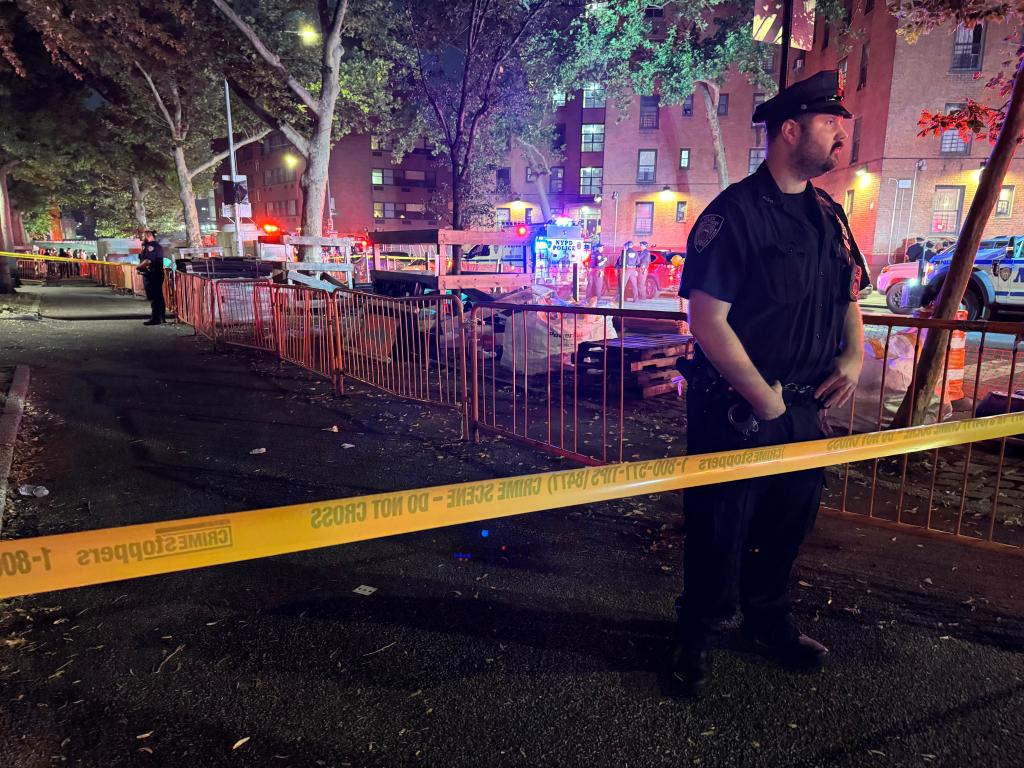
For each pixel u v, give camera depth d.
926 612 2.92
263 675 2.50
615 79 27.78
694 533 2.33
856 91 27.69
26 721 2.25
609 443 5.53
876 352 5.84
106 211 50.25
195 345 11.44
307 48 20.89
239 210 19.27
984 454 5.02
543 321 8.64
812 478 2.33
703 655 2.39
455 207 13.91
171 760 2.07
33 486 4.43
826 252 2.13
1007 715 2.26
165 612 2.96
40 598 3.08
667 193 38.97
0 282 22.20
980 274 12.08
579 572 3.31
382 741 2.15
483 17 12.62
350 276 16.33
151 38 16.08
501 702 2.33
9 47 11.76
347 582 3.22
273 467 4.91
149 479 4.64
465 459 5.10
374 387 7.80
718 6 29.11
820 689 2.41
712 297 2.04
